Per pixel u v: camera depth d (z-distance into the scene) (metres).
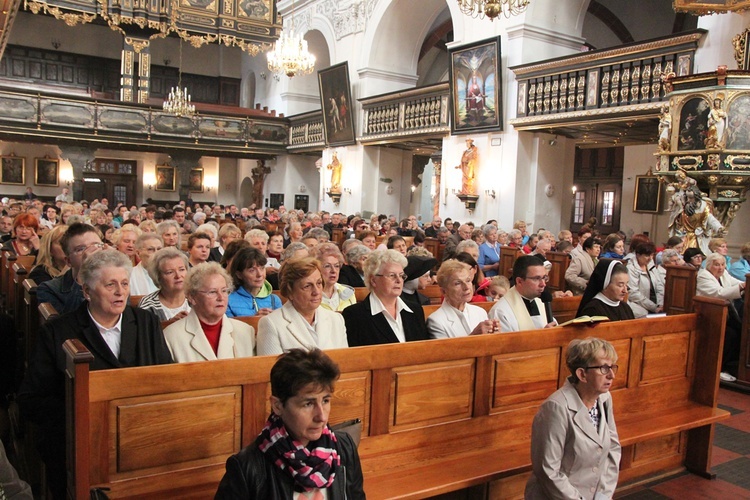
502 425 3.65
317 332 3.41
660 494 4.02
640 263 6.69
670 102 8.98
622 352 4.14
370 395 3.15
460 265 4.05
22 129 20.50
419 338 3.84
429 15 19.36
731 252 9.72
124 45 22.39
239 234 7.20
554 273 8.59
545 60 12.57
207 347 3.22
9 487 2.05
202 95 29.64
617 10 19.67
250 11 23.44
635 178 18.59
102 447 2.47
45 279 4.75
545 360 3.81
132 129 22.38
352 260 6.16
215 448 2.73
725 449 4.79
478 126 14.58
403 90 17.28
